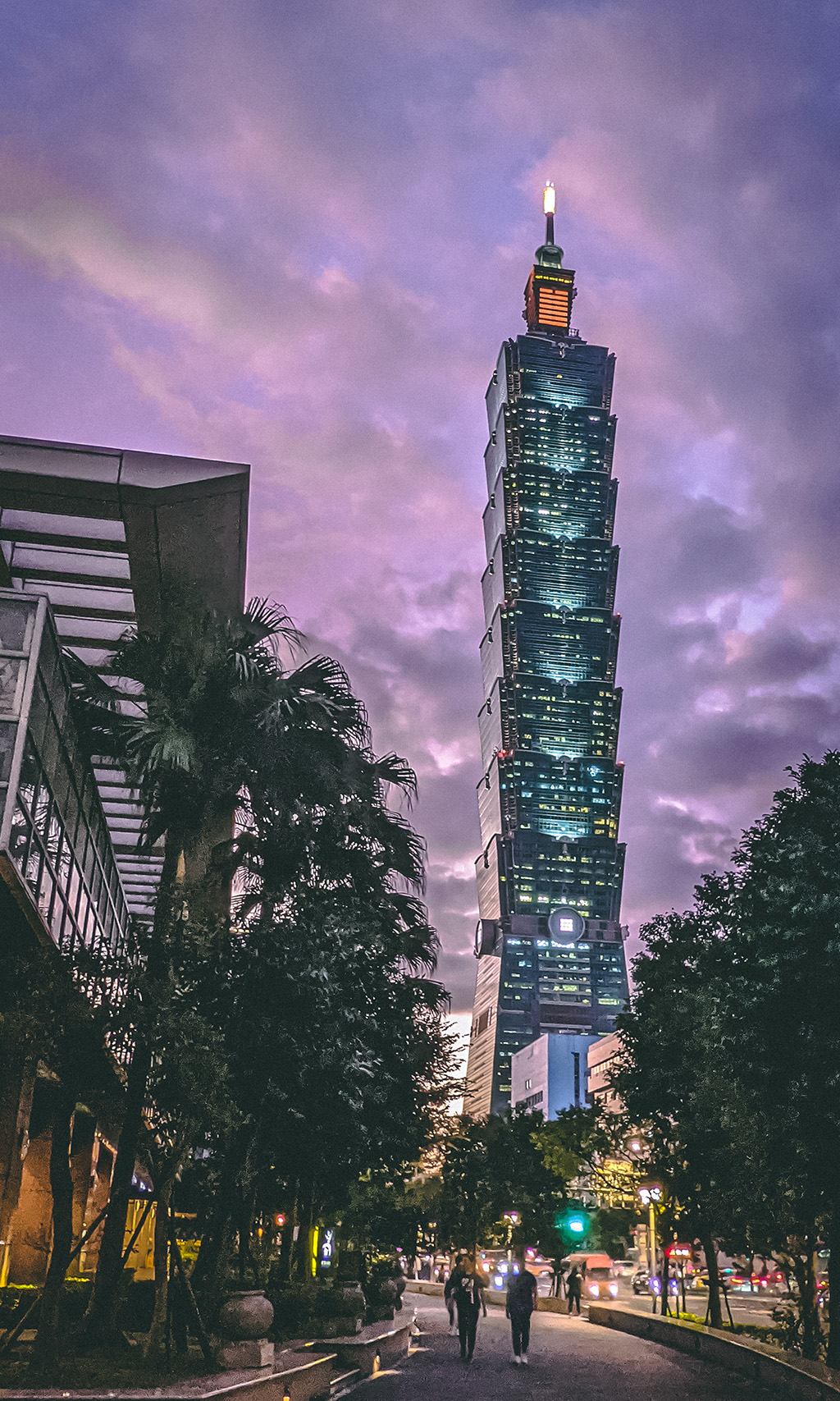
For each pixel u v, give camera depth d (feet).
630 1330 116.98
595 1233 317.83
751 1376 71.51
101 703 70.18
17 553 104.06
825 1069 54.65
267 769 65.31
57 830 81.71
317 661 72.43
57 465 96.43
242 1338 58.54
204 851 73.87
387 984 83.05
